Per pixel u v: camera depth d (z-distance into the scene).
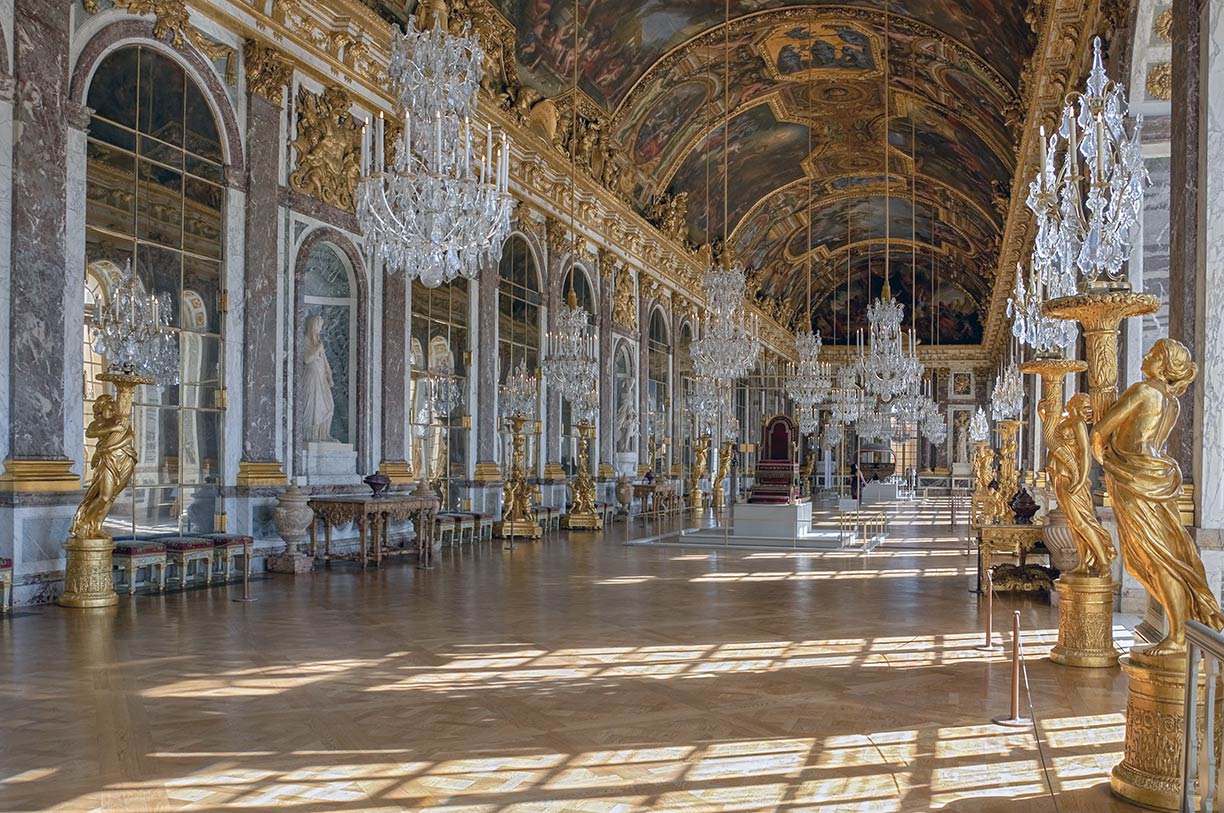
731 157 34.16
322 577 13.69
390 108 17.02
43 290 10.71
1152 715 4.84
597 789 5.09
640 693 7.21
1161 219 11.78
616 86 25.98
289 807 4.77
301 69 14.99
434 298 19.00
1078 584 8.34
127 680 7.35
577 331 19.56
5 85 10.36
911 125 31.80
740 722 6.43
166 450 12.67
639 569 15.50
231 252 13.69
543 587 13.13
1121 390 12.00
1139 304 6.40
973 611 11.45
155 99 12.48
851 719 6.54
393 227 9.57
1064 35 15.09
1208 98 7.70
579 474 23.70
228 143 13.67
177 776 5.20
